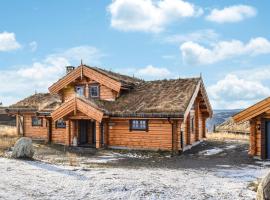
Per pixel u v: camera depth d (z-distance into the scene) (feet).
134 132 91.20
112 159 76.02
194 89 92.53
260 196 31.42
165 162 71.97
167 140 86.79
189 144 92.63
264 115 74.79
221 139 113.09
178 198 36.76
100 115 90.27
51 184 41.55
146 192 38.32
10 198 34.65
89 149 91.91
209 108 108.17
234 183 47.96
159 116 85.40
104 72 104.99
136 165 67.41
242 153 82.84
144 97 95.76
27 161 61.36
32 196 35.86
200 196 37.91
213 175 55.98
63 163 65.05
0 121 171.32
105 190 38.88
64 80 107.86
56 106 107.34
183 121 83.15
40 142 106.11
